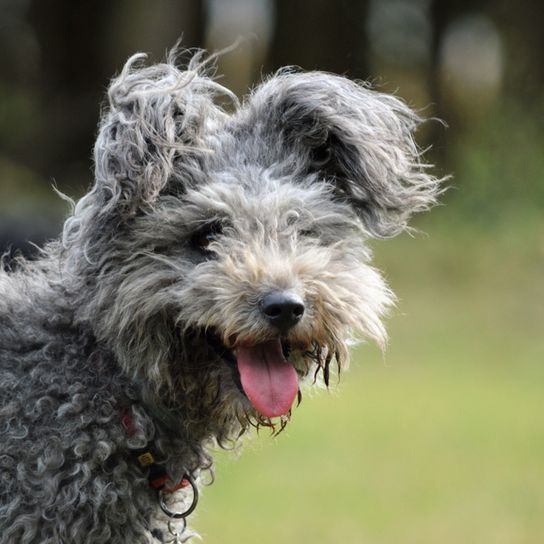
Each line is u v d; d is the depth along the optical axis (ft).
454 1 134.51
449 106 130.93
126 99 25.66
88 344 26.78
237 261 25.82
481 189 111.75
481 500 47.73
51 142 128.47
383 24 133.80
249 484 50.21
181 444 27.20
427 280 96.37
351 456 54.54
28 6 135.33
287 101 28.40
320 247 27.43
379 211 29.01
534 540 42.98
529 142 115.44
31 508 25.49
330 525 44.47
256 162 27.94
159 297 26.05
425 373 72.84
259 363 26.23
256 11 130.00
